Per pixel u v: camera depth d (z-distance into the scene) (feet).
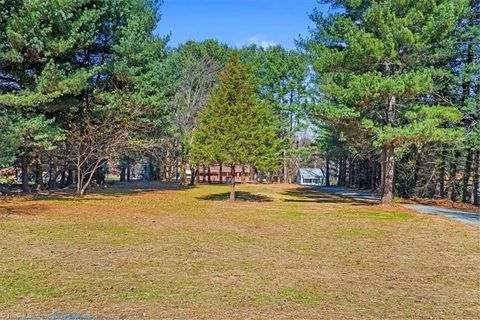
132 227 35.81
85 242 28.50
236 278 20.07
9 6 55.47
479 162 69.15
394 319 15.05
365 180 125.08
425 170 79.41
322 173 190.29
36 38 54.08
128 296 17.08
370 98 52.11
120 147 73.46
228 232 34.14
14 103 52.24
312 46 63.36
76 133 66.85
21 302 16.16
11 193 68.95
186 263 22.93
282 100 151.74
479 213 53.31
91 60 73.15
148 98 72.33
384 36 53.31
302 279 20.15
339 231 35.68
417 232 35.40
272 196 85.71
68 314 14.97
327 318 14.99
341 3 61.05
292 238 31.83
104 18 72.08
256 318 14.84
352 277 20.75
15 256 23.81
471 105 60.54
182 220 41.55
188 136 118.83
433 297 17.74
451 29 52.70
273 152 67.87
